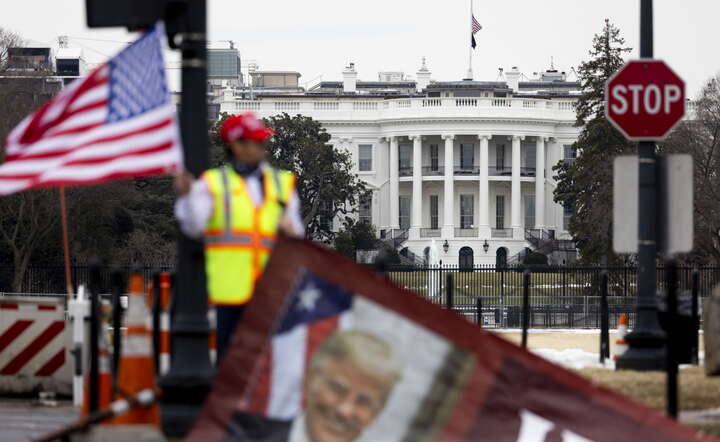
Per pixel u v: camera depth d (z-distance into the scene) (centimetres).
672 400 4631
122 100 4316
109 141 4231
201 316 4488
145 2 4500
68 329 6744
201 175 4488
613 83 6819
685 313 7594
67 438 4247
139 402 4028
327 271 3906
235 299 4269
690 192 6109
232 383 3872
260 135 4322
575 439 3844
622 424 3862
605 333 8150
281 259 3916
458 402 3856
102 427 4231
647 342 7188
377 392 3862
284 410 3859
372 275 3906
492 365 3888
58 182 4244
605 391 3900
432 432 3844
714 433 4681
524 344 7319
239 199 4281
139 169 4147
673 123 6794
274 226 4316
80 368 6444
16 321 6762
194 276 4478
